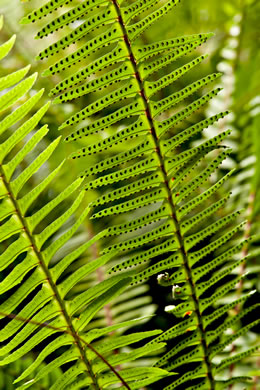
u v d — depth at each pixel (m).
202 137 1.75
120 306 1.60
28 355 1.58
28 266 1.28
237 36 1.92
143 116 1.28
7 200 1.26
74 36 1.25
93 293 1.30
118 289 1.31
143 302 1.61
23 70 1.24
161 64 1.28
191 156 1.31
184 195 1.31
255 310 1.58
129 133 1.29
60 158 1.69
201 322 1.34
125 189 1.29
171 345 1.59
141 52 1.27
